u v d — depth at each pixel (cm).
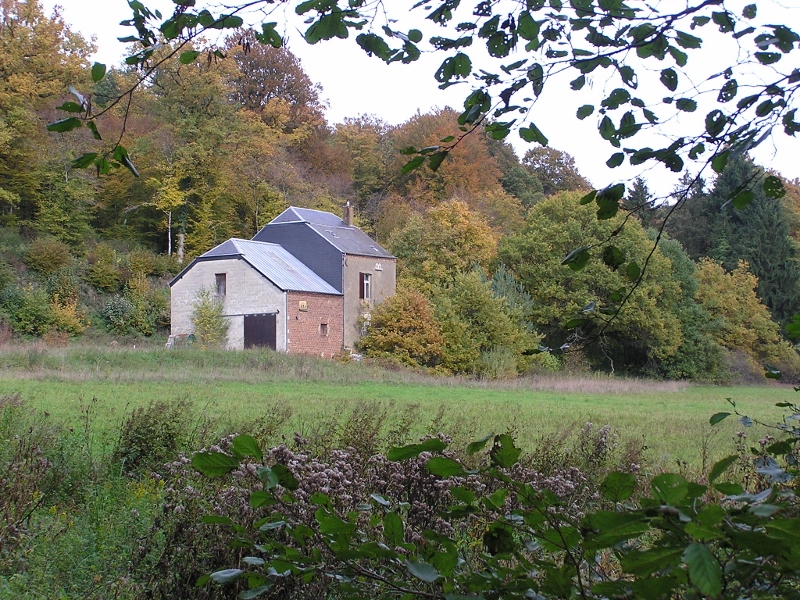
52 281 4822
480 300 4522
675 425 2019
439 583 225
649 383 4700
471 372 4453
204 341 4322
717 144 257
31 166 5256
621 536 166
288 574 244
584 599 192
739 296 5909
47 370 2767
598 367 5388
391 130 7825
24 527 629
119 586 500
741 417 286
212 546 451
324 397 2517
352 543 247
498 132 274
